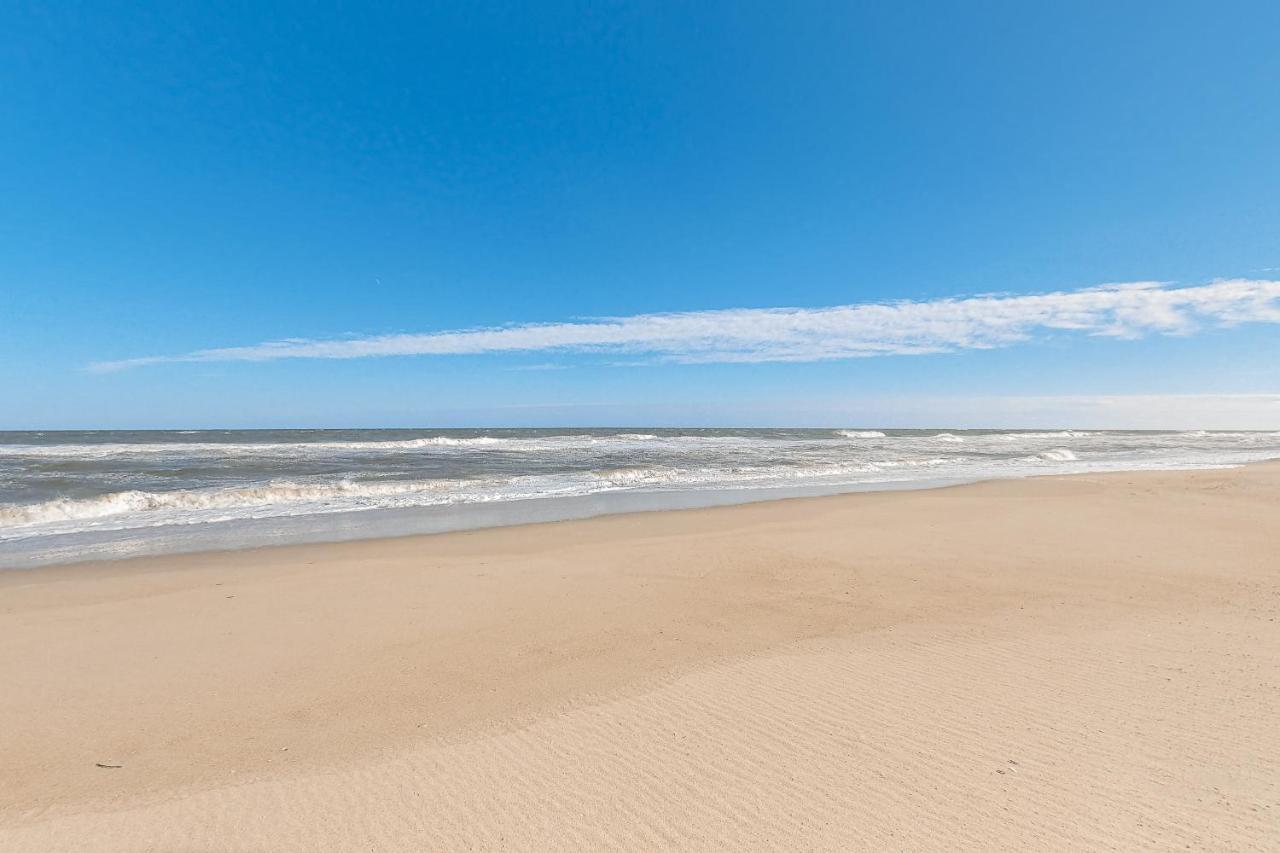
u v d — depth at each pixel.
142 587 7.51
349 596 7.03
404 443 39.03
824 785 3.05
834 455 32.22
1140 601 6.47
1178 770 3.11
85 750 3.62
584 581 7.66
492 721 3.90
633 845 2.62
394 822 2.82
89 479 18.61
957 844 2.57
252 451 31.11
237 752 3.57
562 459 28.16
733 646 5.26
